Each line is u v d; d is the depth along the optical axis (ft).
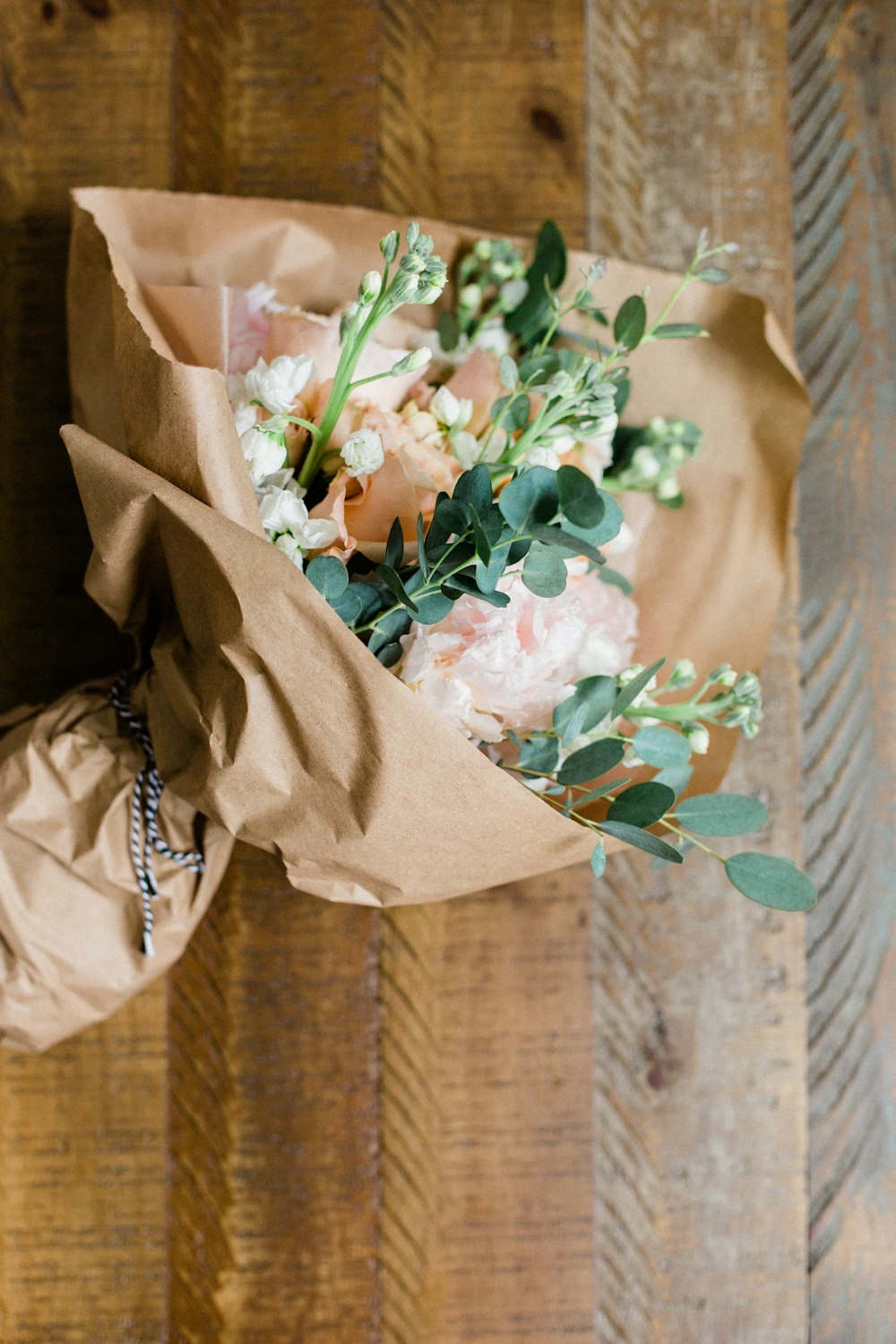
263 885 2.53
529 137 2.61
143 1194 2.51
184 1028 2.52
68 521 2.54
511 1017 2.56
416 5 2.60
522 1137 2.55
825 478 2.63
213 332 2.22
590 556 2.00
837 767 2.60
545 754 2.15
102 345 2.29
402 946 2.55
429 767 1.99
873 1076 2.59
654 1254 2.56
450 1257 2.54
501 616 2.02
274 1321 2.52
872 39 2.64
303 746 2.02
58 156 2.55
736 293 2.40
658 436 2.39
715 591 2.43
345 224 2.39
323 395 2.14
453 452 2.18
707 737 2.19
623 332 2.19
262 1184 2.52
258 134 2.58
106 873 2.28
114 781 2.29
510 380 2.13
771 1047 2.58
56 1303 2.50
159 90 2.56
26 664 2.53
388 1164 2.53
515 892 2.56
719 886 2.59
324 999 2.53
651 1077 2.57
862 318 2.64
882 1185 2.58
